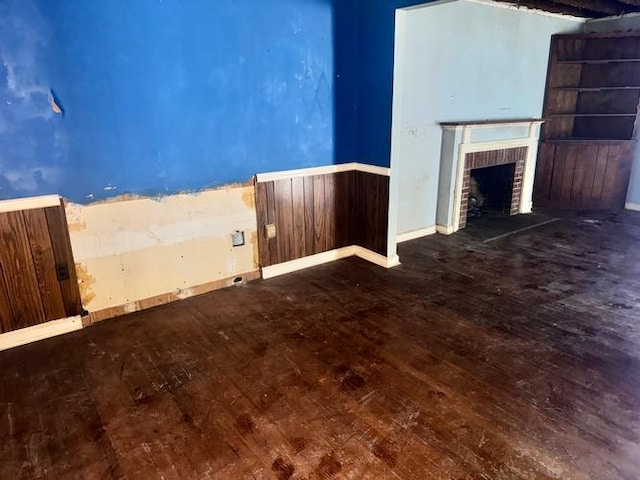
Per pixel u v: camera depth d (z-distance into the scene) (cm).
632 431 190
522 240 446
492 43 463
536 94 538
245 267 346
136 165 280
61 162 255
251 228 341
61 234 263
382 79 340
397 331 274
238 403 211
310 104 346
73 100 251
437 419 199
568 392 216
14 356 252
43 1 231
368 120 362
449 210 465
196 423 198
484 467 173
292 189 355
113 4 251
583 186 565
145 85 271
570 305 306
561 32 539
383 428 194
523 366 237
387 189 359
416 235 459
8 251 249
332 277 359
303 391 219
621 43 533
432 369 235
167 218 300
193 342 265
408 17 381
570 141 552
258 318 292
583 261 387
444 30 414
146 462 177
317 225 379
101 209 274
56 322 273
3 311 255
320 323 285
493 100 486
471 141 462
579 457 177
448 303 310
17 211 247
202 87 293
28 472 174
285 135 340
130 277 295
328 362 243
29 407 210
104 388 223
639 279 348
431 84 421
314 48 336
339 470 172
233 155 318
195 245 318
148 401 213
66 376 234
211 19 286
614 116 556
